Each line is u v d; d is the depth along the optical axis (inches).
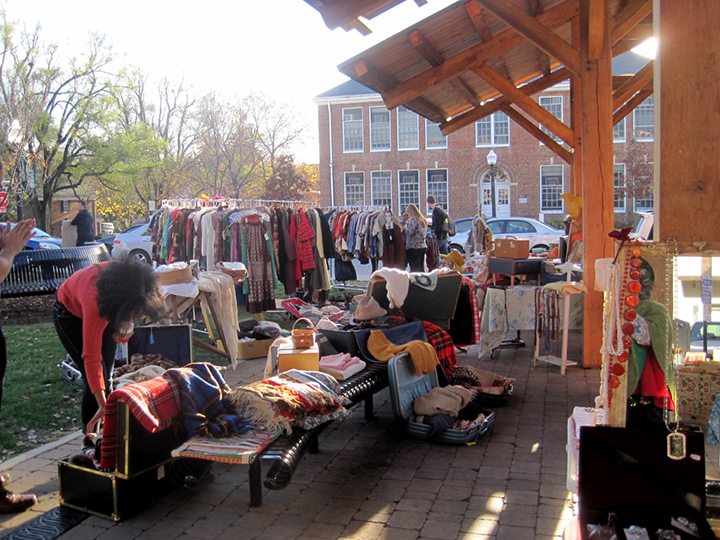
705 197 102.9
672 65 103.4
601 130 234.7
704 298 96.9
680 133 103.5
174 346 177.9
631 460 92.3
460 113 475.2
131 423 123.4
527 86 424.2
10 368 240.8
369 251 405.7
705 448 95.6
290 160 1095.6
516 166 1066.1
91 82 992.2
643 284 99.0
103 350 149.6
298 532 119.1
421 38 248.4
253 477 129.9
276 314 369.4
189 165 1227.2
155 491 132.3
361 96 1096.2
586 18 229.5
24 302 445.4
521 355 275.0
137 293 130.9
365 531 119.0
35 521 124.1
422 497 133.5
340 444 168.2
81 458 131.0
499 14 232.8
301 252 340.2
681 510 91.2
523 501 129.6
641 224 347.9
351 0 193.3
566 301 235.5
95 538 117.6
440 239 510.6
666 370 96.9
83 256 420.5
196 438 126.0
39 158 876.6
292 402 128.7
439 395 176.2
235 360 251.4
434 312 225.8
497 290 255.1
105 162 1028.5
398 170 1103.6
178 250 333.7
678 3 102.3
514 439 167.9
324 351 180.7
